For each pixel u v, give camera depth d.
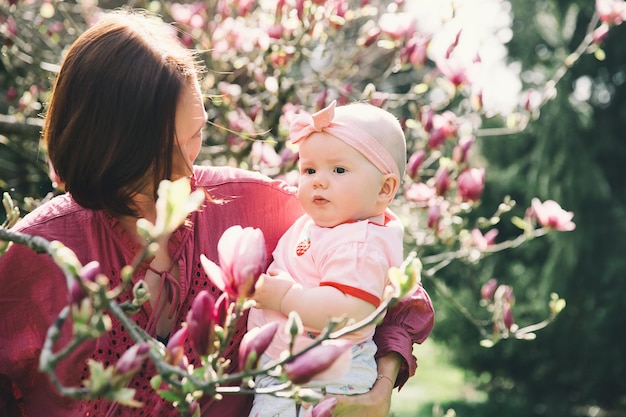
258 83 3.18
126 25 1.58
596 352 9.29
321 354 1.12
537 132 8.89
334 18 2.92
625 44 9.09
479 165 9.45
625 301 9.00
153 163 1.55
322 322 1.63
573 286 9.02
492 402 10.12
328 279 1.65
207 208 1.82
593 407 9.77
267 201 1.89
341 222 1.75
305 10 2.88
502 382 10.17
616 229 8.84
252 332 1.20
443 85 3.03
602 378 9.44
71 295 1.05
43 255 1.63
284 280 1.65
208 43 3.35
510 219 9.34
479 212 9.39
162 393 1.18
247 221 1.86
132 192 1.58
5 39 3.26
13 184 3.73
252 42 3.24
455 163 3.02
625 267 8.86
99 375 1.01
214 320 1.22
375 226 1.74
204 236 1.77
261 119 3.17
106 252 1.67
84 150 1.55
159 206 1.01
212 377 1.16
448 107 5.84
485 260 9.40
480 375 10.20
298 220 1.87
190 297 1.72
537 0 9.33
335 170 1.75
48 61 3.69
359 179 1.74
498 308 2.73
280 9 2.96
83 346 1.60
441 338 9.96
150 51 1.55
